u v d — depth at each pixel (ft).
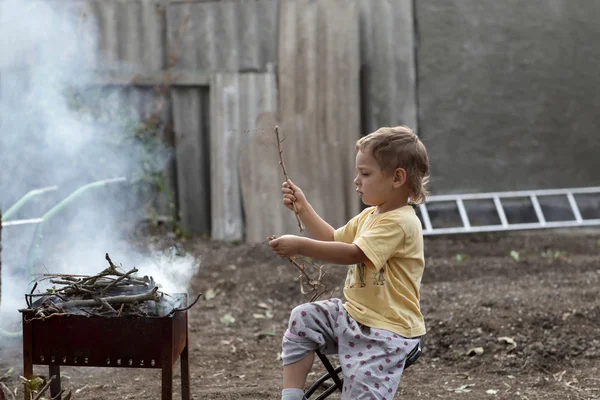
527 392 13.09
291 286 20.85
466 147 27.50
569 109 27.94
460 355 15.17
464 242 26.55
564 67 27.81
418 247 9.94
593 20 27.78
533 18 27.55
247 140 26.73
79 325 9.41
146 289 9.98
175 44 26.99
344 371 9.32
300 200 10.93
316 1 26.35
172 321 9.39
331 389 9.96
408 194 10.05
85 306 9.57
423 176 10.07
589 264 22.47
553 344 15.14
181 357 10.53
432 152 27.35
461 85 27.32
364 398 9.14
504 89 27.55
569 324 16.01
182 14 26.91
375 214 10.11
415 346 9.70
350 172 26.50
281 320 18.39
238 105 26.78
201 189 27.48
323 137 26.53
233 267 23.30
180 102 27.25
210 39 26.96
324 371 14.25
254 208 26.68
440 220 27.48
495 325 16.08
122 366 9.41
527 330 15.81
